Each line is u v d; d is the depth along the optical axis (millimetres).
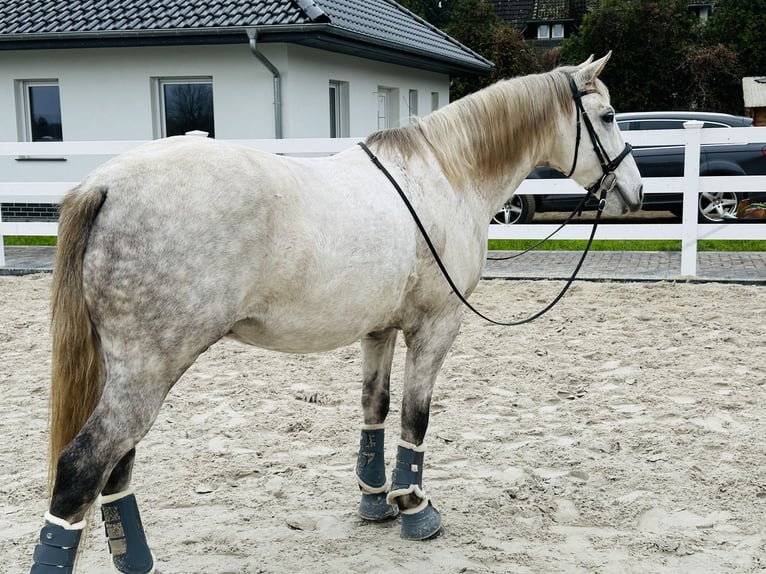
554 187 9453
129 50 13641
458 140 3553
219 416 4984
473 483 3998
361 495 3828
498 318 7195
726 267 9266
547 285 8445
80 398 2592
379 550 3352
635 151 11727
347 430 4734
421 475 3475
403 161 3352
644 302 7625
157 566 3176
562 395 5328
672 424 4684
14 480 4016
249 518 3631
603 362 5961
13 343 6637
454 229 3432
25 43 13469
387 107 17453
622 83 27328
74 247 2545
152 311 2557
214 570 3166
